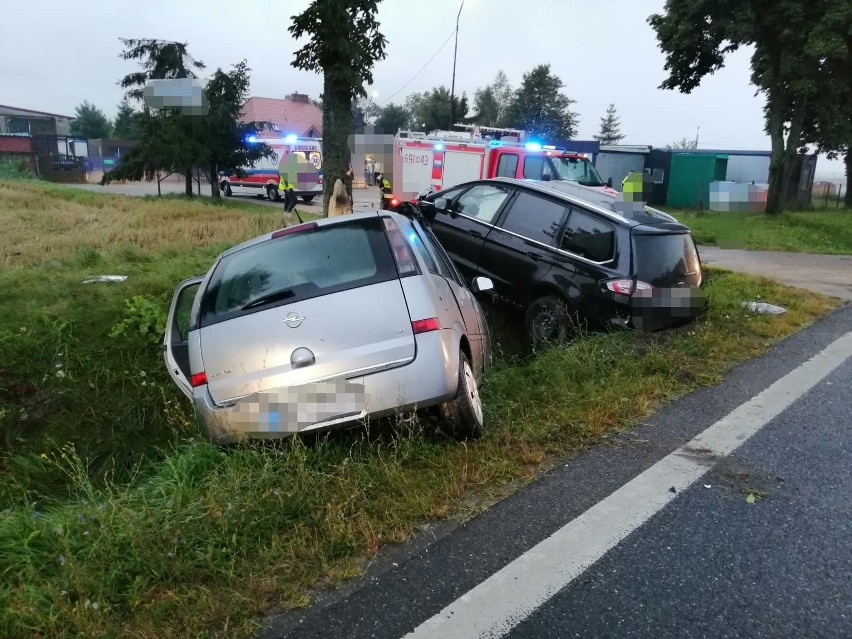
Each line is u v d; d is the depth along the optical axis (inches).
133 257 377.1
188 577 105.0
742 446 156.7
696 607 99.5
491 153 558.6
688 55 915.4
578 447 155.3
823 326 278.5
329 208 341.1
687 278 245.6
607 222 240.8
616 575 106.8
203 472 138.9
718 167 1077.1
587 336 232.1
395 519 120.5
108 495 131.1
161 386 215.8
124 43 889.5
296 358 136.3
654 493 133.4
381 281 146.7
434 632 93.6
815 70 773.3
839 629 95.3
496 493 133.1
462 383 148.2
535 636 92.8
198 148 868.0
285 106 1929.1
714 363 218.2
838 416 176.6
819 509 128.6
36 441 199.5
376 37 325.1
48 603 98.3
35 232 480.1
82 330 243.4
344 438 150.9
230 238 454.0
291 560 109.1
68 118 2513.5
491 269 274.8
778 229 671.8
